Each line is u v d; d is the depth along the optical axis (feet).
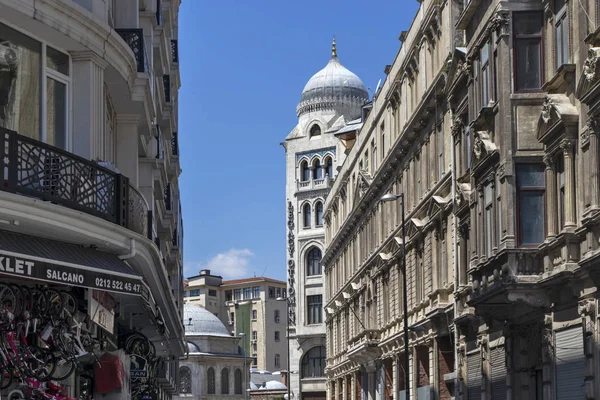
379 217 189.26
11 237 53.78
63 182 56.08
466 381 124.77
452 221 130.31
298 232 333.62
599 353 79.82
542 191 93.20
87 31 62.13
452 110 127.13
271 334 590.14
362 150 214.28
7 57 57.16
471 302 102.42
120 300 80.33
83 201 57.72
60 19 59.11
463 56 117.29
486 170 100.53
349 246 232.94
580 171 83.15
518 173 93.45
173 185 182.19
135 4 88.33
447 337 139.33
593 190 79.46
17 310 54.75
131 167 84.48
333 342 264.31
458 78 119.65
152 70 103.71
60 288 61.11
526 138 93.76
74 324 63.10
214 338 471.62
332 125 337.52
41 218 53.21
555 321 90.84
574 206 85.30
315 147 334.44
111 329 71.97
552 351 91.30
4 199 50.52
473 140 106.83
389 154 173.06
